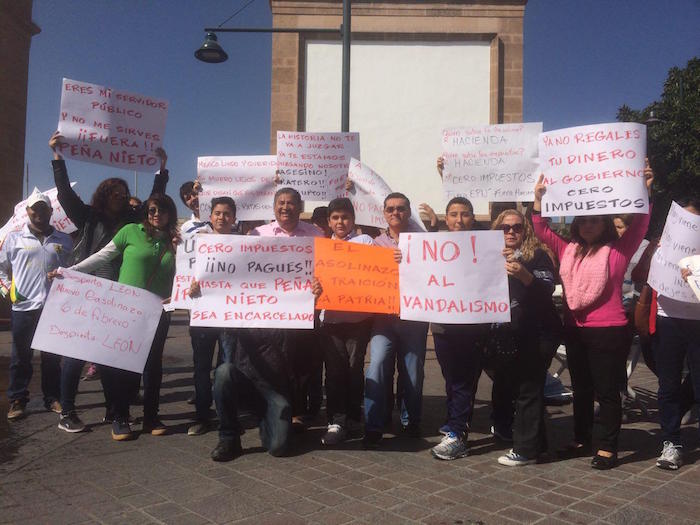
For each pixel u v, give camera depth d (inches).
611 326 154.7
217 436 185.9
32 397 240.4
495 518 124.3
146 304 180.4
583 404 167.3
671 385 159.2
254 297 166.4
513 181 206.5
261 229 194.2
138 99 208.8
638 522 122.3
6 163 634.8
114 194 205.8
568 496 136.5
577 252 162.7
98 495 135.5
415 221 204.1
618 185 157.8
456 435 165.9
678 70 610.2
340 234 188.9
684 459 165.5
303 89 446.3
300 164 238.5
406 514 126.2
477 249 160.4
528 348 157.9
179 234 193.3
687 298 153.9
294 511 127.4
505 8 445.7
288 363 172.9
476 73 446.6
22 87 659.4
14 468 153.9
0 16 611.5
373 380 173.8
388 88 447.2
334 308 169.9
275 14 445.1
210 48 362.3
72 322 175.0
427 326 188.5
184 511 126.8
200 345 188.1
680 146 582.2
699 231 154.1
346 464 159.2
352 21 445.4
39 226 211.6
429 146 445.4
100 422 201.3
